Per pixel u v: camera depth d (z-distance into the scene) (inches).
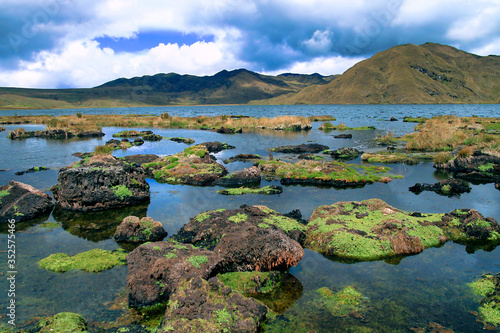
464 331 246.1
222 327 240.2
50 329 241.9
